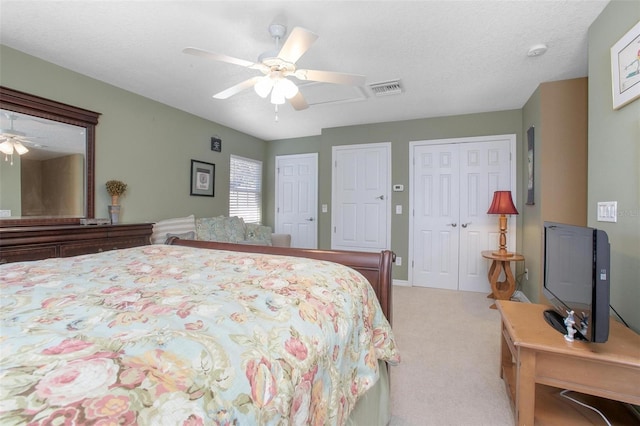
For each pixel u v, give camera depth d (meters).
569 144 2.89
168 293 1.03
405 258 4.42
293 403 0.74
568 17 1.96
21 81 2.46
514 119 3.85
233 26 2.11
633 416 1.46
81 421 0.44
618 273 1.69
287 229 5.63
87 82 2.90
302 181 5.51
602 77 1.88
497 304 1.88
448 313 3.20
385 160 4.53
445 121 4.18
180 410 0.52
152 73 2.85
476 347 2.42
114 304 0.91
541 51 2.38
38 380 0.51
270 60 1.81
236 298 0.98
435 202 4.25
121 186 3.05
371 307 1.41
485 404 1.73
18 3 1.87
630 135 1.60
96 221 2.81
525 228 3.65
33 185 2.54
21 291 1.03
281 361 0.75
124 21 2.06
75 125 2.81
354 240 4.73
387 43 2.31
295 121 4.49
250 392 0.64
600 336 1.24
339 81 2.10
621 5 1.69
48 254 2.34
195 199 4.20
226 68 2.75
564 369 1.34
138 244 3.03
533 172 3.24
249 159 5.31
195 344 0.68
